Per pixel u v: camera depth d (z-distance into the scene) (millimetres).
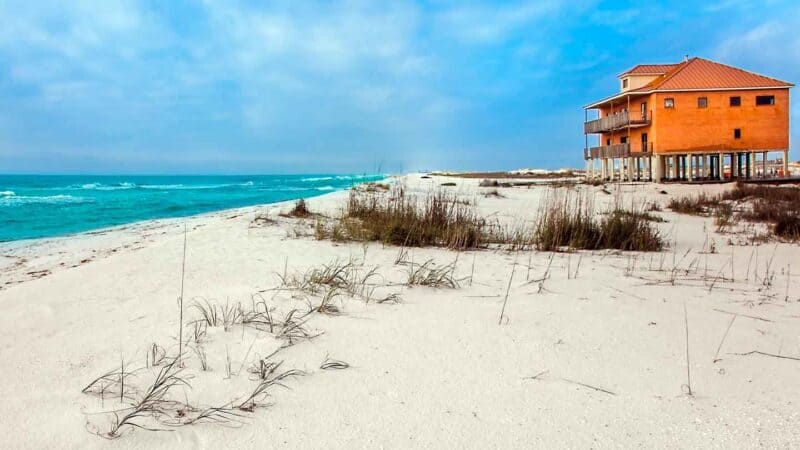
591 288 5344
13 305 4770
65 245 10008
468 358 3342
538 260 7074
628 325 4062
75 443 2318
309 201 16672
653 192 24875
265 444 2328
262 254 7086
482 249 8094
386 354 3396
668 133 33875
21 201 26203
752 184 30062
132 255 7133
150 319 4152
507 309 4488
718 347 3578
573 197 15547
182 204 23578
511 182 35188
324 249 7555
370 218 9812
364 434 2408
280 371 3115
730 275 6270
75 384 2943
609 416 2582
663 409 2658
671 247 9078
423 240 8398
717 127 33875
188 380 2965
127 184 63000
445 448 2291
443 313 4344
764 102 33812
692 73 34594
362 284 5219
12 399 2744
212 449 2289
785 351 3508
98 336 3773
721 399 2771
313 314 4215
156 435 2391
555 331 3896
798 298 5035
